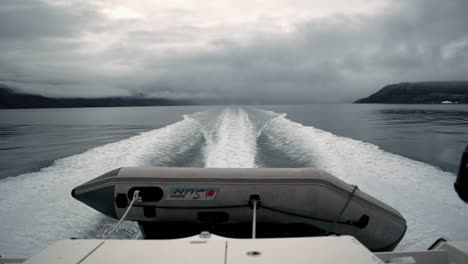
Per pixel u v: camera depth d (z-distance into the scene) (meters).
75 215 3.94
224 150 8.14
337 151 8.07
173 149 8.55
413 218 3.92
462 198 1.37
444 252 1.54
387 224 2.74
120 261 1.21
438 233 3.56
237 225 2.68
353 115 28.27
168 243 1.36
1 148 11.50
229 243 1.35
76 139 13.75
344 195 2.61
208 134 11.18
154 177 2.58
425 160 7.68
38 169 7.16
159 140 9.73
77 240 1.39
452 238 3.46
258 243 1.35
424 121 21.14
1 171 7.14
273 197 2.54
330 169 6.34
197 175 2.59
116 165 6.80
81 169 6.49
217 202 2.56
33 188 5.09
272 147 8.84
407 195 4.71
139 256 1.25
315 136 10.62
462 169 1.34
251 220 2.60
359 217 2.65
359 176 5.73
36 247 3.22
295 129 12.52
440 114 29.73
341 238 1.40
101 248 1.32
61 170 6.41
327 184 2.56
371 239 2.74
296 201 2.54
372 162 6.83
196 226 2.68
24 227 3.62
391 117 25.52
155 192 2.57
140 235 3.50
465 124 18.67
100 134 15.55
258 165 6.82
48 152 10.19
